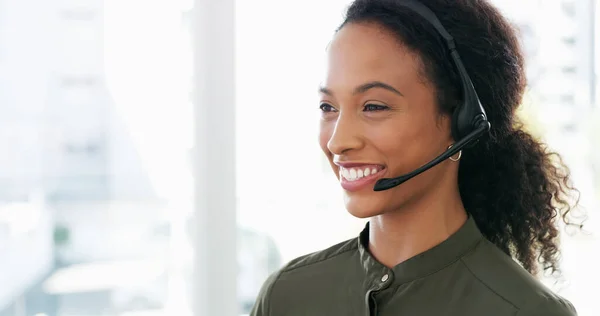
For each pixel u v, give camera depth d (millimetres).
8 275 1894
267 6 1932
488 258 929
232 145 1933
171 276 1960
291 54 1937
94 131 1914
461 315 894
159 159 1937
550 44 1978
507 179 1014
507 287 888
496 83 937
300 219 1989
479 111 875
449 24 908
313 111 1947
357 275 995
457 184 971
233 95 1922
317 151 1975
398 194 884
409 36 865
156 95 1925
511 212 1030
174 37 1922
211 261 1949
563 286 1939
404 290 924
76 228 1922
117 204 1934
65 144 1905
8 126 1876
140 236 1946
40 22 1881
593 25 1989
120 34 1907
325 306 1005
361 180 883
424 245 929
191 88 1930
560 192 1121
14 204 1891
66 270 1921
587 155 1982
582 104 1987
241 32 1932
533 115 1951
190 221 1959
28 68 1879
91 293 1933
